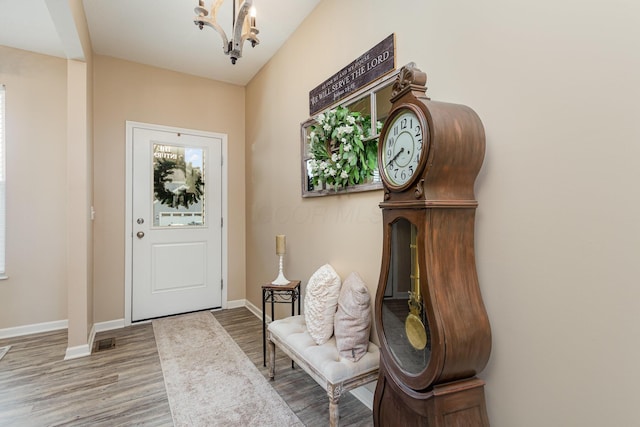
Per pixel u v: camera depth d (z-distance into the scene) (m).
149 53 3.07
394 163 1.28
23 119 2.97
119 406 1.79
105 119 3.10
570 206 0.98
